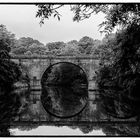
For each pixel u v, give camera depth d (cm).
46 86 7456
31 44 8362
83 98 3206
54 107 2250
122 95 3189
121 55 1738
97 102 2578
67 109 2095
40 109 2081
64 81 7500
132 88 2927
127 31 1550
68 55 5925
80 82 7331
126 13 1201
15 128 1203
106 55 4016
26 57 5909
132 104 2223
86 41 7350
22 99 2984
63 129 1189
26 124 1332
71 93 4403
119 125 1233
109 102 2491
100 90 5012
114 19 1170
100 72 4734
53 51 8250
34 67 5953
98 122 1351
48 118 1590
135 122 1313
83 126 1262
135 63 1755
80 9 991
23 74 5834
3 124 1312
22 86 5656
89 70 5706
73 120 1488
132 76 2870
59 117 1642
